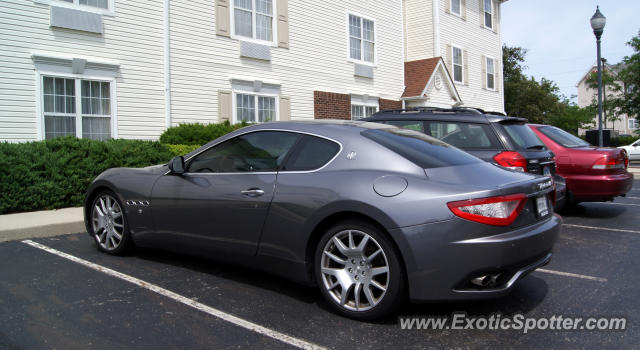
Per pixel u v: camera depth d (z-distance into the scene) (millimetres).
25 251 5086
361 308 3225
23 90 8750
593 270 4570
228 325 3168
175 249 4371
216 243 3986
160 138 10492
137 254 4973
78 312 3348
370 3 16609
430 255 2984
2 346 2787
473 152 5781
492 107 24250
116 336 2959
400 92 18016
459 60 21766
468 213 2955
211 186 4023
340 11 15367
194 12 11430
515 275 3098
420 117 6426
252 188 3752
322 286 3387
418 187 3127
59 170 7641
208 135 10328
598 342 2951
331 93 14930
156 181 4457
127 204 4637
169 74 10938
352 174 3369
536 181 3365
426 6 20344
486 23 24109
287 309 3473
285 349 2818
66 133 9391
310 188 3455
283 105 13508
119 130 10094
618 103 28109
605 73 30188
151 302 3572
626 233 6312
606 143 15633
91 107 9750
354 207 3193
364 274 3223
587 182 7285
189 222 4152
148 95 10562
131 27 10266
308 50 14242
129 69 10234
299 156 3719
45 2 9000
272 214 3615
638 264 4777
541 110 34906
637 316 3377
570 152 7473
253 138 4062
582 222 7152
